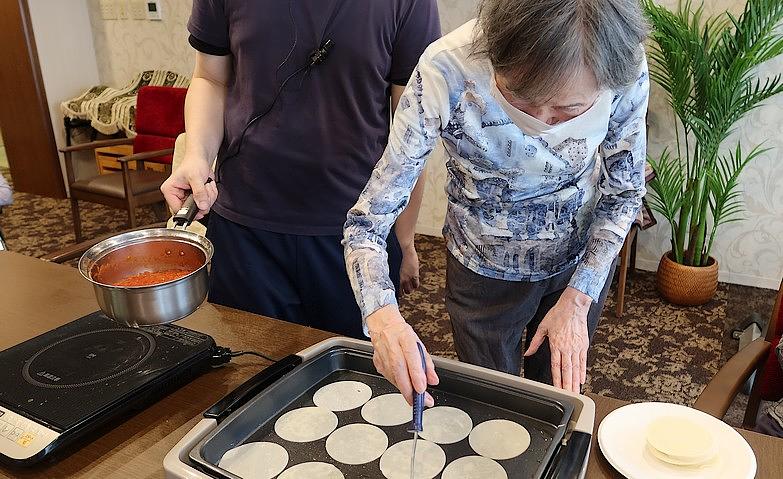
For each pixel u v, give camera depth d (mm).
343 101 1308
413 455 815
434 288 3061
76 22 4344
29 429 842
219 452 821
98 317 1109
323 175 1344
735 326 2666
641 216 2727
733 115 2574
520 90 779
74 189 3463
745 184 2906
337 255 1411
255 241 1413
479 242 1229
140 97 3705
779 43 2467
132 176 3480
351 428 885
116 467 833
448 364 938
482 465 817
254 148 1346
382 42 1271
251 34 1275
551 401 870
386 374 846
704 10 2766
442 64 937
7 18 4133
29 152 4484
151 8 4082
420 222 3723
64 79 4371
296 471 809
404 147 960
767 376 1306
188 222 1084
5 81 4336
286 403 924
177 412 938
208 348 1022
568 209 1159
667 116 2924
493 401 909
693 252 2816
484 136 984
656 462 809
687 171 2842
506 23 749
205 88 1419
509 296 1281
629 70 771
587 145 1004
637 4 779
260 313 1451
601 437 849
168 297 862
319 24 1252
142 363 975
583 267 1100
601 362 2434
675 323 2703
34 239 3711
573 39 719
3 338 1131
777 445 853
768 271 2975
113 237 949
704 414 892
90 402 885
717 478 777
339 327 1495
